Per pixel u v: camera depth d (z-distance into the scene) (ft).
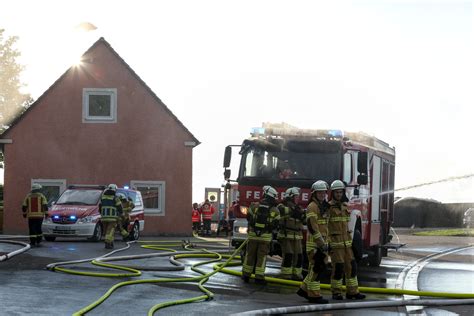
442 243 107.45
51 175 109.40
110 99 110.42
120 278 45.34
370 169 58.49
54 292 37.52
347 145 51.72
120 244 78.38
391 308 37.81
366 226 57.62
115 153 110.01
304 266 51.70
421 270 61.72
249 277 46.42
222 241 94.53
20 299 34.40
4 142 109.09
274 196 46.14
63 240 83.92
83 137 110.01
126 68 110.73
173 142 110.11
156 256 63.16
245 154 52.39
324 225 38.96
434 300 39.65
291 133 52.03
